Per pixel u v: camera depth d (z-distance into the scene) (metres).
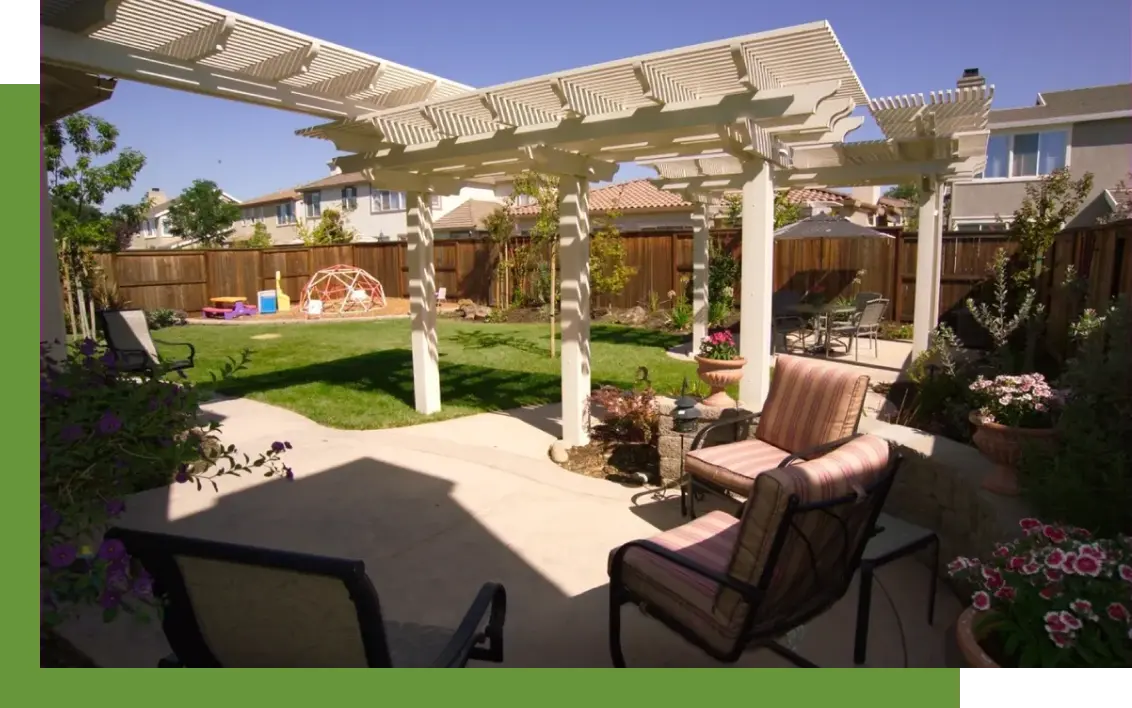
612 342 12.61
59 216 14.12
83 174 18.22
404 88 5.88
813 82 4.68
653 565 2.77
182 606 2.03
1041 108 18.00
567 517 4.66
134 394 2.97
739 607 2.38
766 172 4.93
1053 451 3.14
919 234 9.53
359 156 6.89
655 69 4.63
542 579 3.80
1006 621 2.22
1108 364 3.13
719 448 4.39
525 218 23.22
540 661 3.02
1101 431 3.00
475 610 2.35
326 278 19.80
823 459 2.50
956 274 12.55
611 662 2.98
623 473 5.48
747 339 5.07
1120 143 16.78
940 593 3.51
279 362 10.85
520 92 5.25
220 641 2.08
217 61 4.85
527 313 16.62
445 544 4.27
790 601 2.58
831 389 4.13
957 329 12.02
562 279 6.06
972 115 6.71
